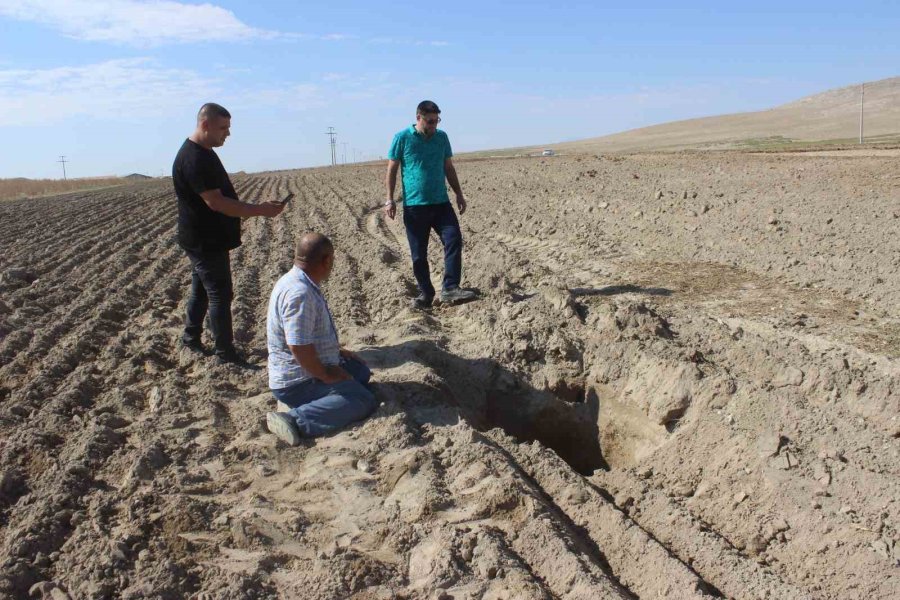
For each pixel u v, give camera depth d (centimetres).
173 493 443
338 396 516
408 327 721
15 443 516
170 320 827
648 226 1134
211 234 620
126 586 362
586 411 638
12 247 1442
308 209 2027
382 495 441
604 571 363
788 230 970
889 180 1272
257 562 375
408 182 788
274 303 506
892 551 378
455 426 515
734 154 2327
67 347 719
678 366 561
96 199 2998
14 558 381
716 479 479
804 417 478
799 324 656
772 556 415
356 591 353
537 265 957
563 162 2684
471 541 379
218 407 571
